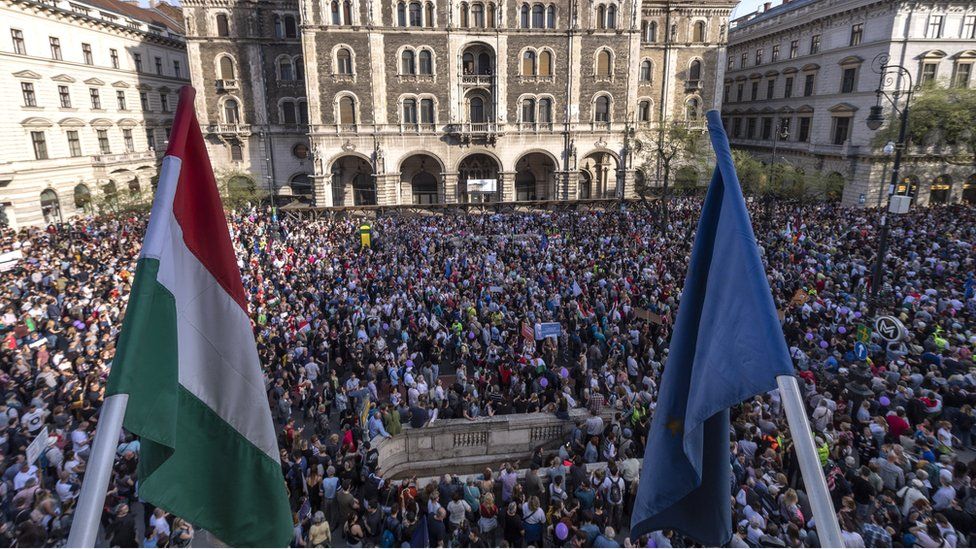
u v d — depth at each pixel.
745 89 72.69
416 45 56.72
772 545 11.44
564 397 18.39
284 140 62.75
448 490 13.84
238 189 52.50
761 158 68.25
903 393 16.94
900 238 35.22
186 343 5.44
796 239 35.22
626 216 48.72
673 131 51.75
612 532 11.75
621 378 18.47
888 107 50.00
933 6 48.53
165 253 5.05
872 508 13.47
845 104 53.94
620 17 58.94
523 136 60.34
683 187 57.59
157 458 4.98
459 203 58.38
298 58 61.28
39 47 48.69
